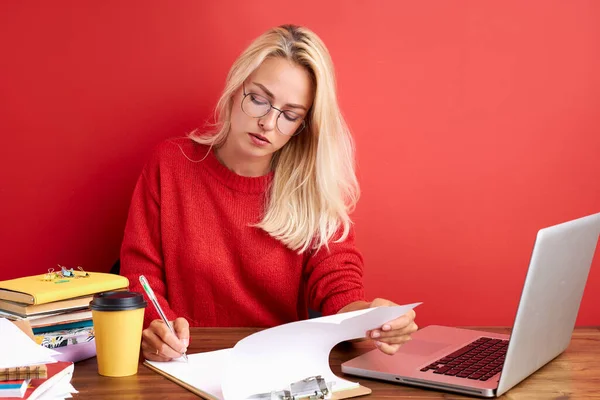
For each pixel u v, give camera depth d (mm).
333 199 1934
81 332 1366
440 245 2268
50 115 2189
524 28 2203
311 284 1952
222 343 1500
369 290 2273
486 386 1196
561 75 2221
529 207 2264
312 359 1283
